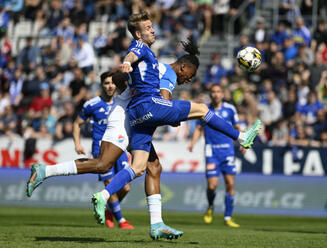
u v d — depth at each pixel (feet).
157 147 168.66
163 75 69.10
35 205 171.42
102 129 106.63
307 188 157.69
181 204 163.94
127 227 100.78
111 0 257.96
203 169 166.40
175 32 233.96
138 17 66.28
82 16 255.91
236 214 154.30
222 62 230.07
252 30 236.63
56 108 204.95
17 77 231.91
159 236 66.74
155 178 68.23
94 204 61.67
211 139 122.01
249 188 161.07
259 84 205.36
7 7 277.64
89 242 65.00
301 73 199.11
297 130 170.50
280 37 214.48
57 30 252.83
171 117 64.80
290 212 158.10
